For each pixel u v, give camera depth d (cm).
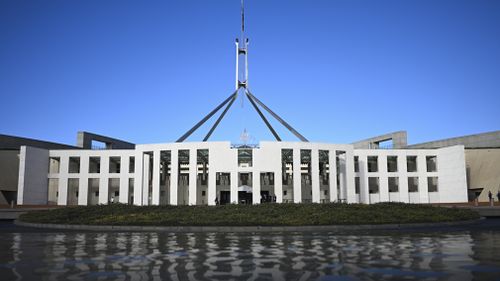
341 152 4453
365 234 1596
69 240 1434
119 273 801
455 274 771
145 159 4350
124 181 4747
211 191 4081
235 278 750
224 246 1237
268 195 4884
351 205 2442
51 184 5369
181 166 5147
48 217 2223
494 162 5109
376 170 5491
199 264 904
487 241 1316
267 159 4106
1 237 1550
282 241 1366
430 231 1708
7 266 884
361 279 735
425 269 825
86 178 4784
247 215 2080
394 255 1020
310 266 872
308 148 4191
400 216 2106
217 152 4122
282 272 807
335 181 4225
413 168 5525
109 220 2053
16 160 5141
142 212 2264
